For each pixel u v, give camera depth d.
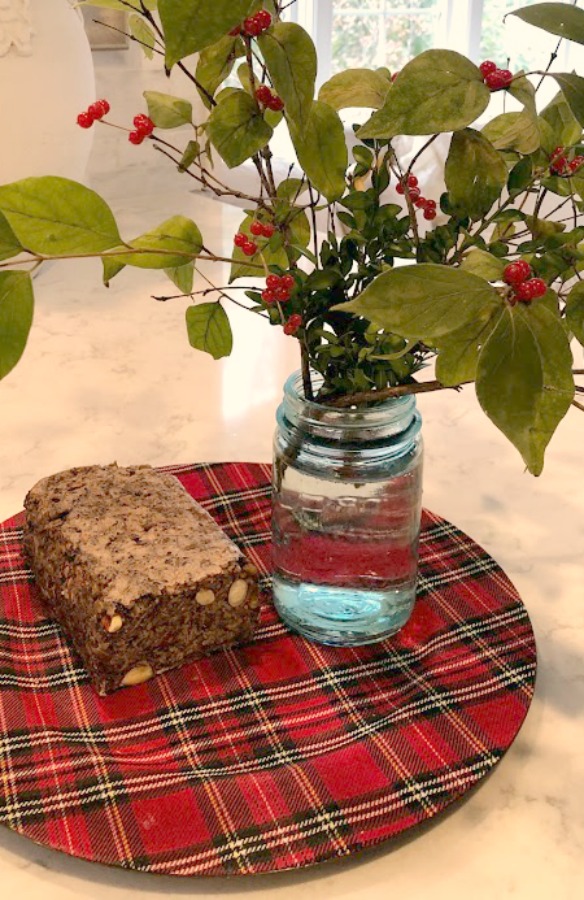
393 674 0.66
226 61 0.55
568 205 1.49
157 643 0.65
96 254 0.48
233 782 0.58
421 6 2.32
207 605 0.66
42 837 0.54
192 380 1.02
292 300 0.57
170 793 0.57
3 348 0.45
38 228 0.46
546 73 0.43
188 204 1.51
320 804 0.56
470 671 0.66
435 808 0.56
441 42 2.37
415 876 0.54
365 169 0.58
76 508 0.70
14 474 0.87
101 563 0.65
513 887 0.54
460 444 0.92
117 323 1.13
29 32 1.06
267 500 0.82
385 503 0.65
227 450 0.91
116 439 0.92
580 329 0.47
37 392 0.99
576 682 0.67
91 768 0.59
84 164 1.20
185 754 0.61
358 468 0.63
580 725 0.63
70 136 1.14
